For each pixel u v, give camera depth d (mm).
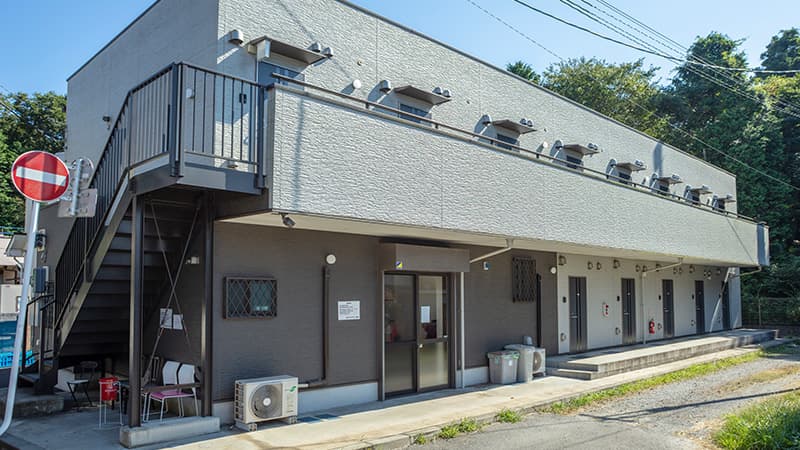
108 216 7191
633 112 34094
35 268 10812
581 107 14453
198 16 8039
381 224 7637
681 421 8273
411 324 10039
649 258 16562
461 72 11070
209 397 7156
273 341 7891
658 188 17469
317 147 6762
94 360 9555
